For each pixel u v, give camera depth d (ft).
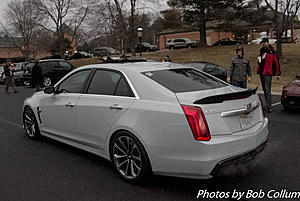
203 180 12.92
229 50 108.88
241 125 11.68
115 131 12.94
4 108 33.81
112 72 14.21
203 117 10.69
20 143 18.99
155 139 11.40
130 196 11.60
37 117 18.53
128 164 12.73
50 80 60.03
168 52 127.34
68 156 16.39
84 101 14.66
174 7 114.52
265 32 159.63
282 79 57.62
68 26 147.13
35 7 142.72
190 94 11.82
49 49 201.36
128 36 101.96
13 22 183.11
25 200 11.48
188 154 10.78
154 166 11.64
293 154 16.10
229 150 10.84
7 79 50.88
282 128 21.66
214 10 108.27
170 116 11.10
